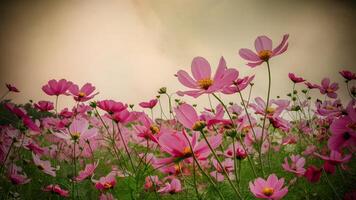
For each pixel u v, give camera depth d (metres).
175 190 0.93
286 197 0.96
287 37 0.76
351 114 0.66
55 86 1.02
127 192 0.85
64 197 1.00
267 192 0.69
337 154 0.78
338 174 1.04
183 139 0.66
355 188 0.96
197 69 0.72
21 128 1.03
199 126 0.65
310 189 0.99
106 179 0.94
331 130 0.67
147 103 1.10
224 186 0.95
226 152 0.94
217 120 0.70
